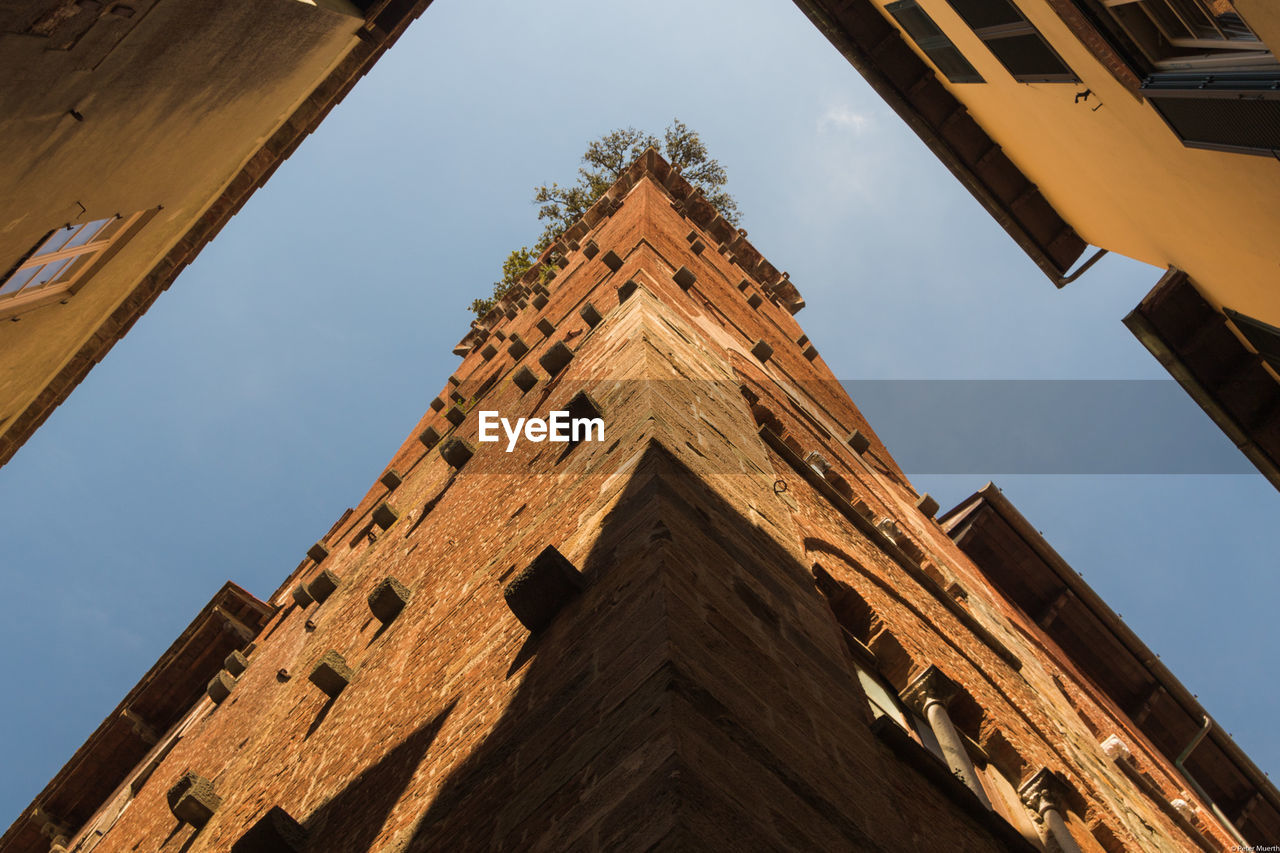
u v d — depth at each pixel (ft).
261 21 30.91
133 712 88.63
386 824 23.71
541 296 85.51
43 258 31.42
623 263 63.36
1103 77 34.22
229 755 51.83
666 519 22.98
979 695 39.24
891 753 23.82
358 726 32.89
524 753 19.93
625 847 14.64
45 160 26.66
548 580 24.02
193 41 28.30
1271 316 36.47
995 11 39.47
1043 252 53.16
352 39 37.70
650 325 40.34
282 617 79.25
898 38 53.98
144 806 64.85
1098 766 47.29
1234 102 27.09
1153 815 49.29
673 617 19.29
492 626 28.32
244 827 36.37
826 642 25.75
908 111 54.65
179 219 38.34
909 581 45.39
